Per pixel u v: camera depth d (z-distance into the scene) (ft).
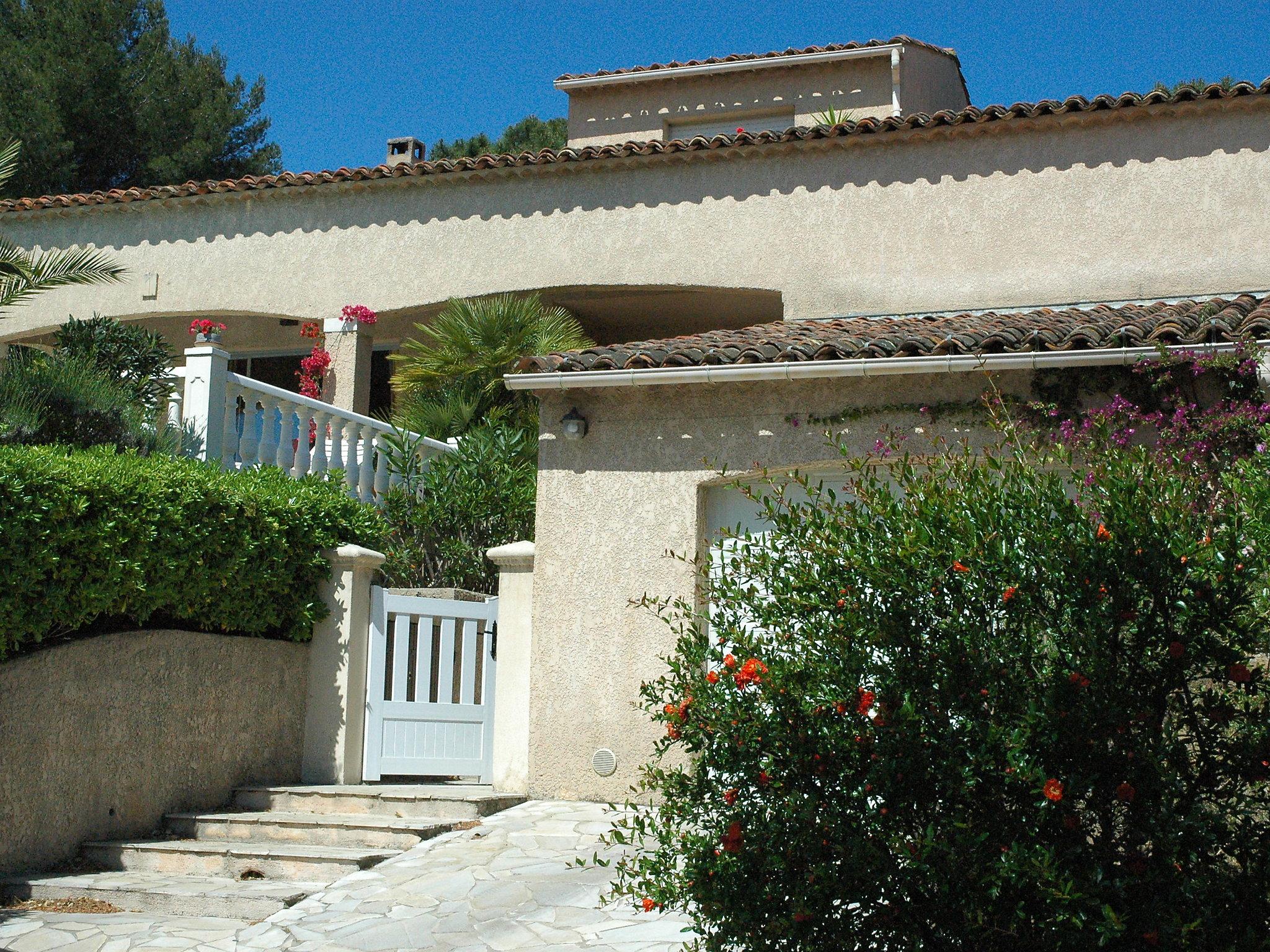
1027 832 14.47
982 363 27.71
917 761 14.94
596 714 31.53
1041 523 15.25
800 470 31.01
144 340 44.04
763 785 15.65
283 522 32.58
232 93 109.50
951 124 49.16
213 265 58.59
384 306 56.24
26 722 27.09
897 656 15.30
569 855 26.40
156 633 30.12
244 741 32.22
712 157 52.70
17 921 24.27
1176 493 15.39
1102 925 13.37
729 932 15.48
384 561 34.32
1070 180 48.37
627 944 21.45
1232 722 14.69
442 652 33.83
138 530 28.68
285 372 66.69
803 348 31.27
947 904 14.70
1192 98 46.70
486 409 50.98
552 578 32.40
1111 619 14.71
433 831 28.35
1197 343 28.89
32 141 93.09
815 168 51.52
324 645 33.83
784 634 16.22
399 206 56.75
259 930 23.32
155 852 27.73
